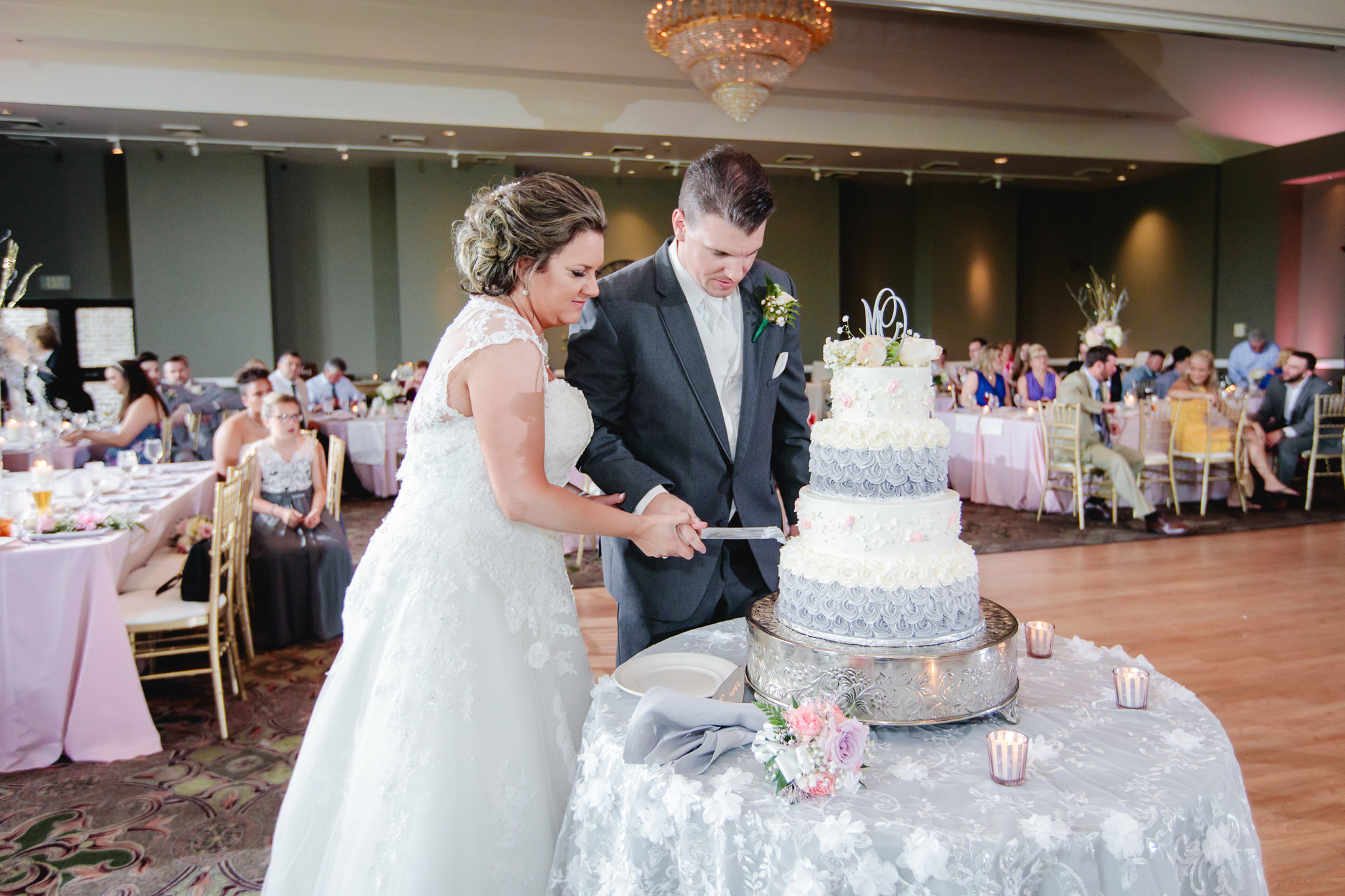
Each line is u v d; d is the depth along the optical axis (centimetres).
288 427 423
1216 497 712
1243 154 1131
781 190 1189
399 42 812
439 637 150
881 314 158
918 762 125
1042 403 671
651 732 126
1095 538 597
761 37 646
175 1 747
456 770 146
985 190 1262
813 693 132
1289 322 1114
